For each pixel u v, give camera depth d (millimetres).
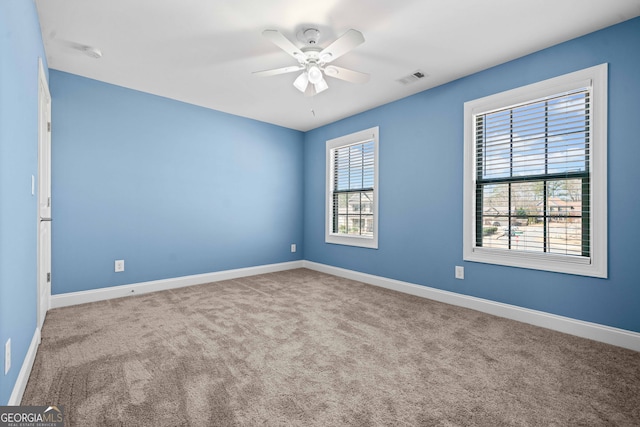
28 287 1751
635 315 2086
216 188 4086
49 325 2461
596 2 1926
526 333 2357
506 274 2730
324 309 2914
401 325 2516
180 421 1351
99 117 3160
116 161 3277
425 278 3359
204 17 2109
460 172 3057
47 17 2096
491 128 2865
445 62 2740
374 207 3926
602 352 2039
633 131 2090
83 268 3082
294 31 2273
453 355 1998
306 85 2506
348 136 4316
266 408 1448
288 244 4945
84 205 3084
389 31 2271
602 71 2195
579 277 2326
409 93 3465
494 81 2805
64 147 2961
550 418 1392
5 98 1267
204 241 3988
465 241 3006
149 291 3492
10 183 1354
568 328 2354
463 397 1549
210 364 1860
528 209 2629
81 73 2988
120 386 1614
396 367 1842
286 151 4887
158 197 3584
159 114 3570
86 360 1894
